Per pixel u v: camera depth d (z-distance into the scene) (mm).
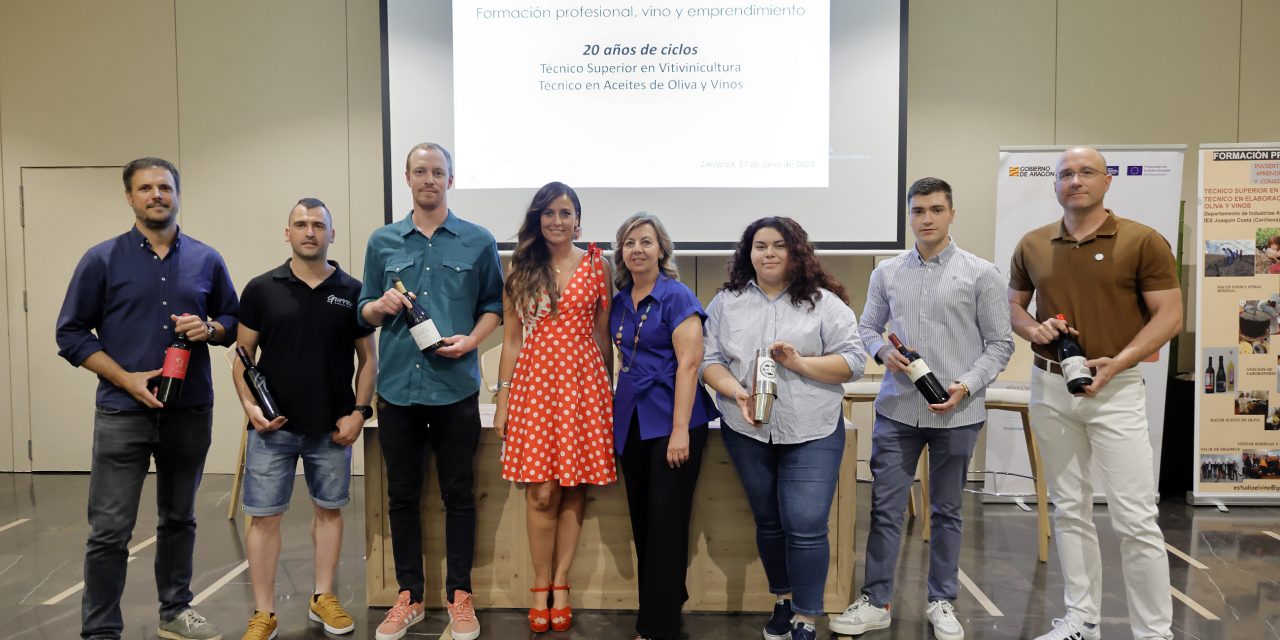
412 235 2477
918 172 4422
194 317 2250
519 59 4227
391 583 2715
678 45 4203
